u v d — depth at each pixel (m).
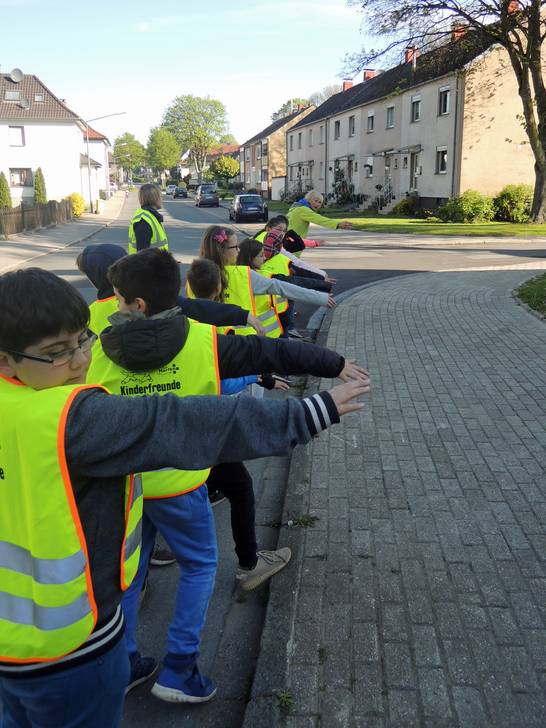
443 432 5.21
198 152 115.12
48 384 1.50
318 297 4.17
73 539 1.46
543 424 5.36
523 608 2.99
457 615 2.94
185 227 33.84
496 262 17.19
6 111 46.31
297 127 57.56
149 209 6.73
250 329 4.46
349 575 3.26
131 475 1.61
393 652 2.70
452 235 24.70
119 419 1.45
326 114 50.12
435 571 3.29
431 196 33.72
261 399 1.62
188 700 2.57
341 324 9.44
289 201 54.91
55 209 36.47
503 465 4.57
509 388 6.34
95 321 3.59
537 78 24.89
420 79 34.09
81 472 1.45
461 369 7.04
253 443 1.56
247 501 3.16
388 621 2.90
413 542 3.58
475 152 30.47
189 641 2.54
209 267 3.71
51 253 22.80
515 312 10.16
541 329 8.95
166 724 2.52
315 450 4.87
